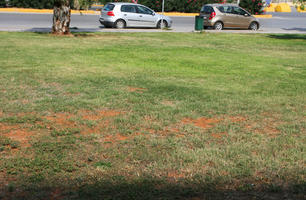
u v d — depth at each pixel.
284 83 9.10
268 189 3.72
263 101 7.21
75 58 11.45
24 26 22.36
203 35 21.11
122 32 20.66
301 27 31.80
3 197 3.42
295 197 3.58
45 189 3.59
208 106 6.66
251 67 11.38
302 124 5.84
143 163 4.24
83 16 31.39
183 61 11.98
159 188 3.67
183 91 7.72
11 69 9.26
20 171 3.95
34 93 7.14
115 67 10.27
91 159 4.26
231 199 3.51
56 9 17.50
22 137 4.92
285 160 4.43
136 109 6.29
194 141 4.93
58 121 5.61
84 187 3.64
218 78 9.41
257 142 4.98
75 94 7.20
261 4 42.47
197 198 3.52
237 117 6.16
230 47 16.47
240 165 4.26
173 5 39.31
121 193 3.54
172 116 6.00
